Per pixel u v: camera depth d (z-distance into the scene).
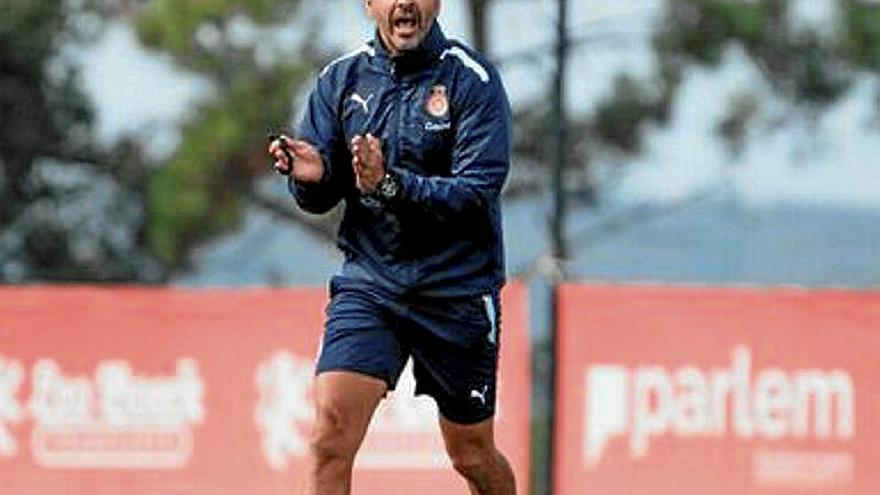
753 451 46.72
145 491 47.22
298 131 30.05
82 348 47.44
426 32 29.33
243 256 92.00
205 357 47.22
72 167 92.94
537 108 91.75
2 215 91.38
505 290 46.88
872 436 46.72
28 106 92.94
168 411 47.22
